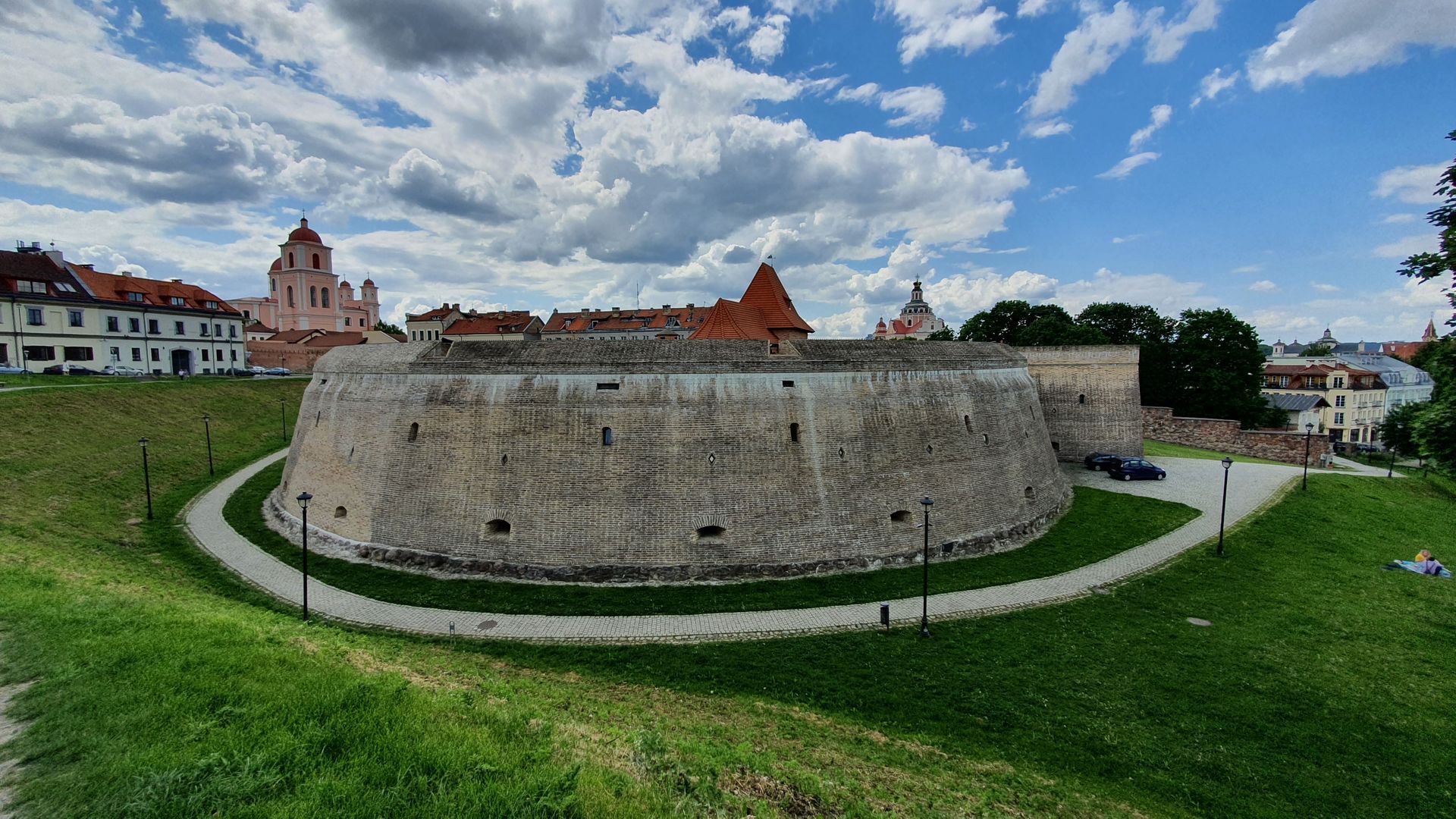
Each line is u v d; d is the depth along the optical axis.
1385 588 24.91
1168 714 16.72
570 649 19.88
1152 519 33.50
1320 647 20.27
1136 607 23.28
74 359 61.69
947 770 14.09
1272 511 33.75
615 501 26.12
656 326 98.50
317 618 21.56
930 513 29.30
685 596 24.12
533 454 26.67
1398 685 18.06
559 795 8.98
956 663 19.30
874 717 16.52
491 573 25.81
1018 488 33.41
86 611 15.02
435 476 27.27
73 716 10.27
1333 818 13.12
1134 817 12.70
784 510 26.77
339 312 105.19
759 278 41.50
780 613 22.80
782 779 11.88
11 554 19.70
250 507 33.94
